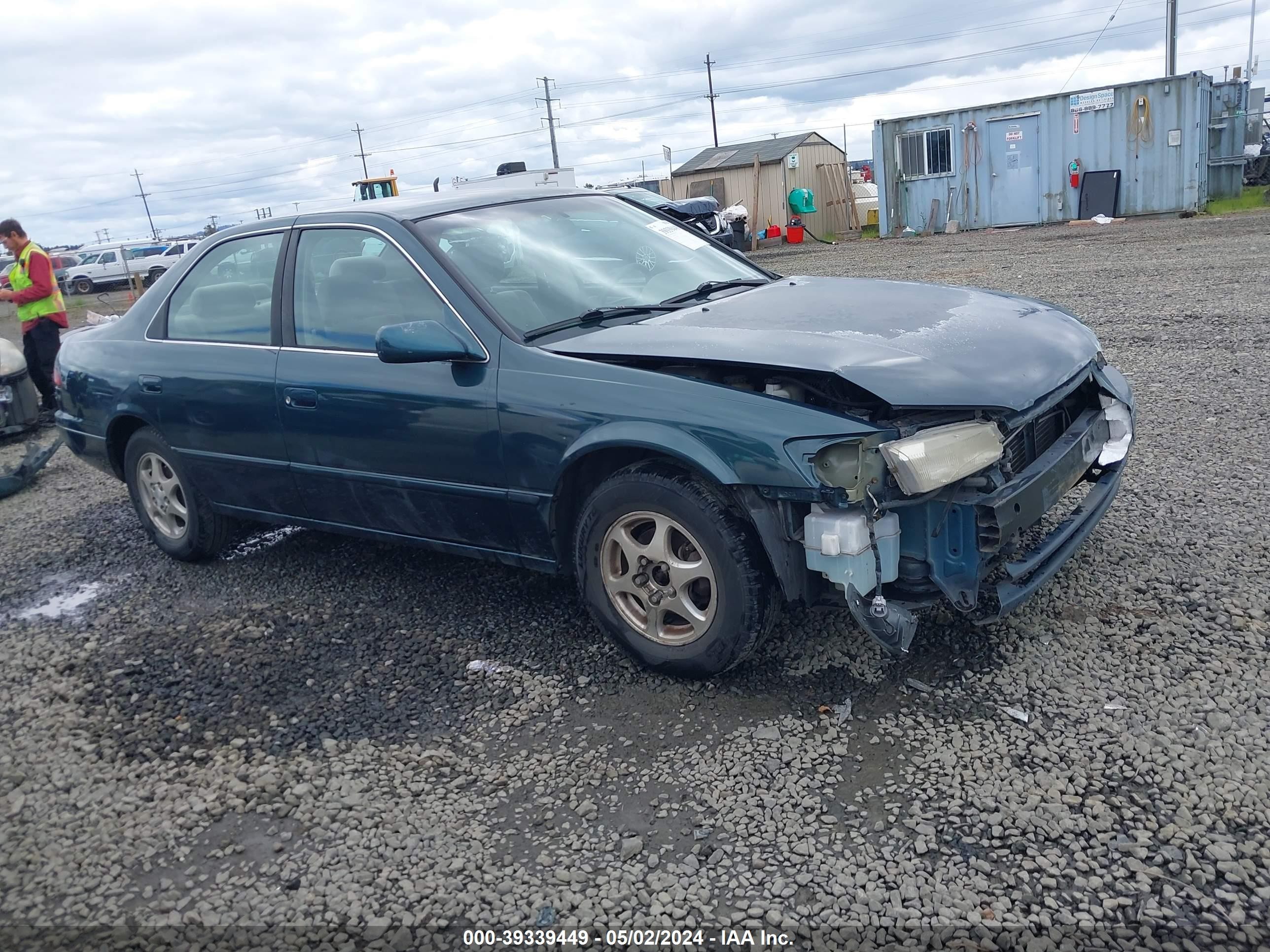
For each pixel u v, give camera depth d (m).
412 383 3.71
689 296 3.99
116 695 3.71
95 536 5.70
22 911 2.60
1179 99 20.25
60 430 5.47
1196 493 4.53
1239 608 3.44
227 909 2.54
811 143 30.66
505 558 3.78
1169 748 2.74
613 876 2.51
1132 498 4.55
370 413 3.85
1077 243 16.80
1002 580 3.16
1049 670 3.18
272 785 3.04
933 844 2.49
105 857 2.79
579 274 3.94
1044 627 3.44
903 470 2.76
